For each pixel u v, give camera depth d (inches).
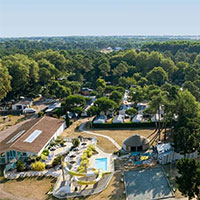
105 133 3193.9
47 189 1979.6
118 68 6338.6
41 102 5073.8
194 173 1589.6
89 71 6934.1
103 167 2294.5
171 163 2267.5
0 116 4202.8
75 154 2564.0
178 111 2682.1
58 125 3245.6
